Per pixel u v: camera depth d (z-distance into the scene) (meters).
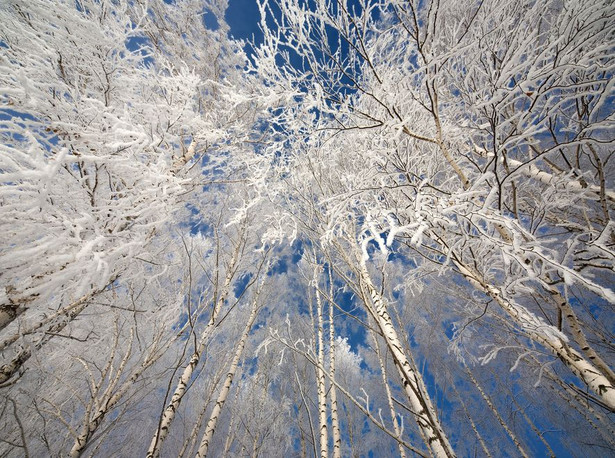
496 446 7.39
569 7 1.54
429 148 2.83
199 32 5.76
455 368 7.85
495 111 1.73
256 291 6.67
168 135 3.22
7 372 2.22
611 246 1.77
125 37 3.04
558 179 2.15
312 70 2.40
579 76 2.06
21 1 2.23
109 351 4.68
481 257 2.28
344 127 2.48
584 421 6.29
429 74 2.00
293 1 2.16
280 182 3.38
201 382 8.36
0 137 2.14
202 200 5.67
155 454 2.75
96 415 3.08
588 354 1.90
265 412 7.52
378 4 2.06
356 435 7.76
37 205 1.57
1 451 3.42
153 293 4.64
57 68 2.55
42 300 1.80
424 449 7.46
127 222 2.32
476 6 2.56
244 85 5.42
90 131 2.26
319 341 5.54
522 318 1.74
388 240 1.26
